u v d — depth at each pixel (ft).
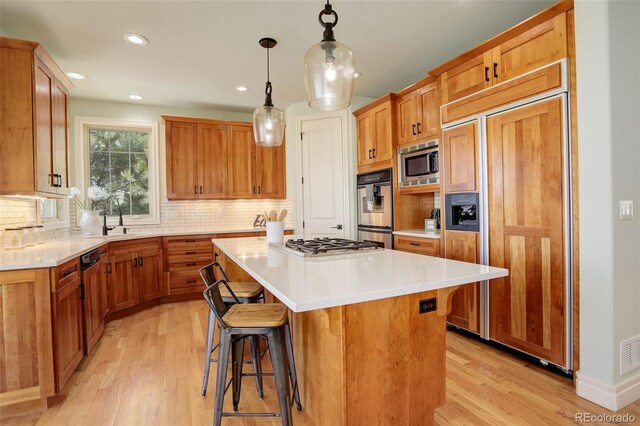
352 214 14.69
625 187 6.27
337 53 5.39
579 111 6.50
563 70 6.79
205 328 10.77
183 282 14.03
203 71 11.64
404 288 4.09
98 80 12.26
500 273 4.92
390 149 12.44
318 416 5.43
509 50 7.89
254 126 8.73
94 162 14.56
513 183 7.84
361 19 8.73
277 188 16.39
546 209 7.18
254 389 6.98
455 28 9.25
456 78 9.37
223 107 15.76
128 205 15.07
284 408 4.98
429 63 11.47
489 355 8.32
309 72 5.47
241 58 10.69
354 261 5.95
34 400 6.30
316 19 8.64
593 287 6.34
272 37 9.46
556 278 7.03
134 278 12.41
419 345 5.09
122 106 14.79
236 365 6.01
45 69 8.32
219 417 5.17
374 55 10.84
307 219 15.40
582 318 6.54
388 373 4.83
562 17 6.82
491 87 8.30
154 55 10.39
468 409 6.15
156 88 13.15
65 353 6.98
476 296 8.86
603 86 6.10
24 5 7.75
